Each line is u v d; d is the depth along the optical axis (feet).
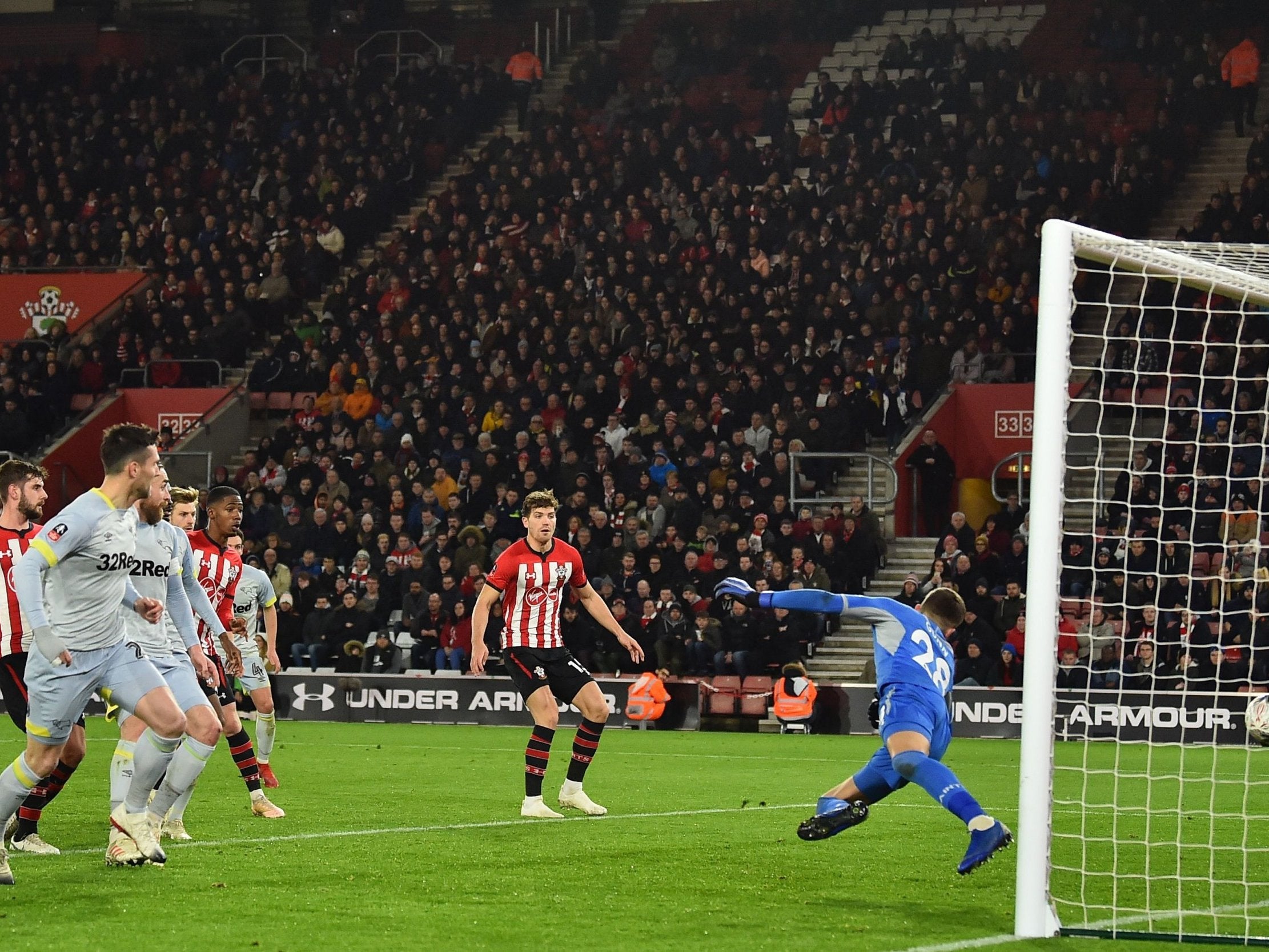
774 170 176.86
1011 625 114.73
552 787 75.20
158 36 221.46
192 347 173.47
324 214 186.09
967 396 144.46
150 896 41.86
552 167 182.70
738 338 152.56
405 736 110.52
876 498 145.38
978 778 82.89
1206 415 133.59
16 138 204.95
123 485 43.68
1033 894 38.04
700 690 119.96
